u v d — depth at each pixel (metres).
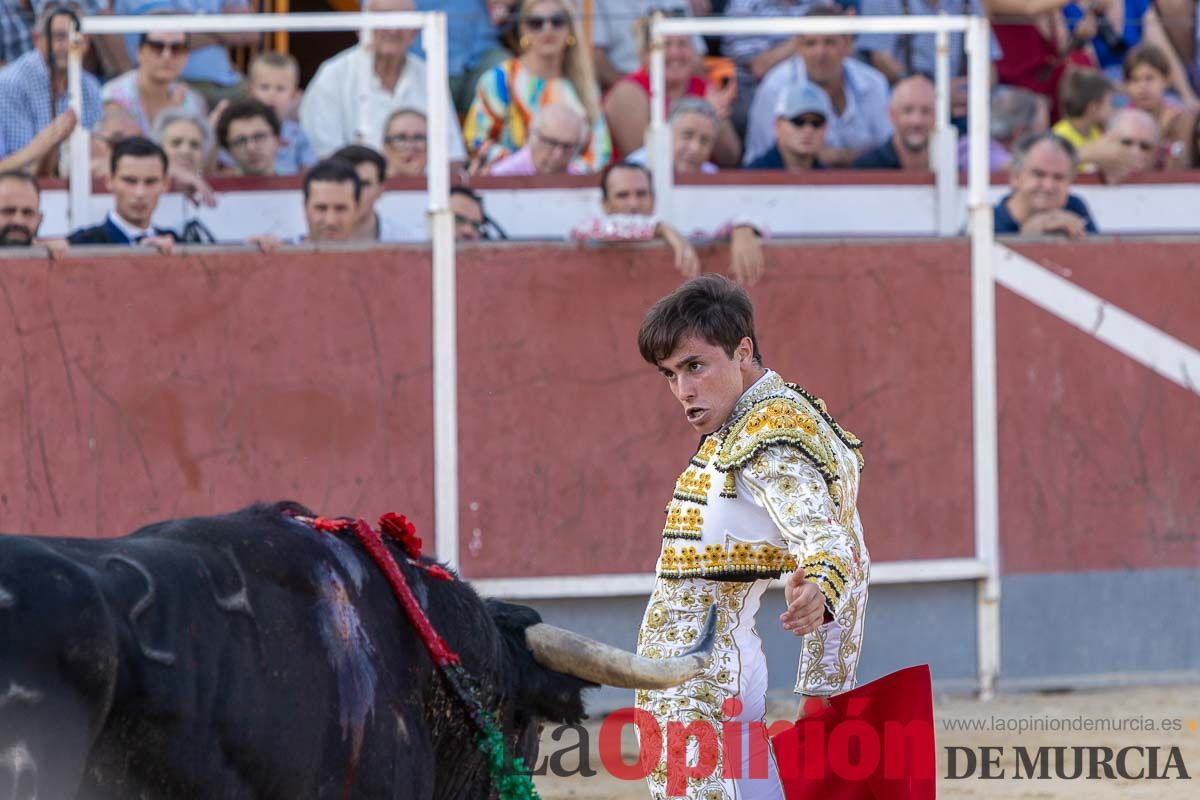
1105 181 26.25
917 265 23.66
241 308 22.36
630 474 23.14
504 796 10.60
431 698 10.22
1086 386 24.23
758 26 23.77
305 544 9.58
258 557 9.16
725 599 10.78
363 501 22.64
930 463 23.70
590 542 23.08
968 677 23.94
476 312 22.88
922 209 25.28
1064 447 24.19
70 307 22.00
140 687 8.03
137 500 22.09
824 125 25.66
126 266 22.11
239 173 24.80
